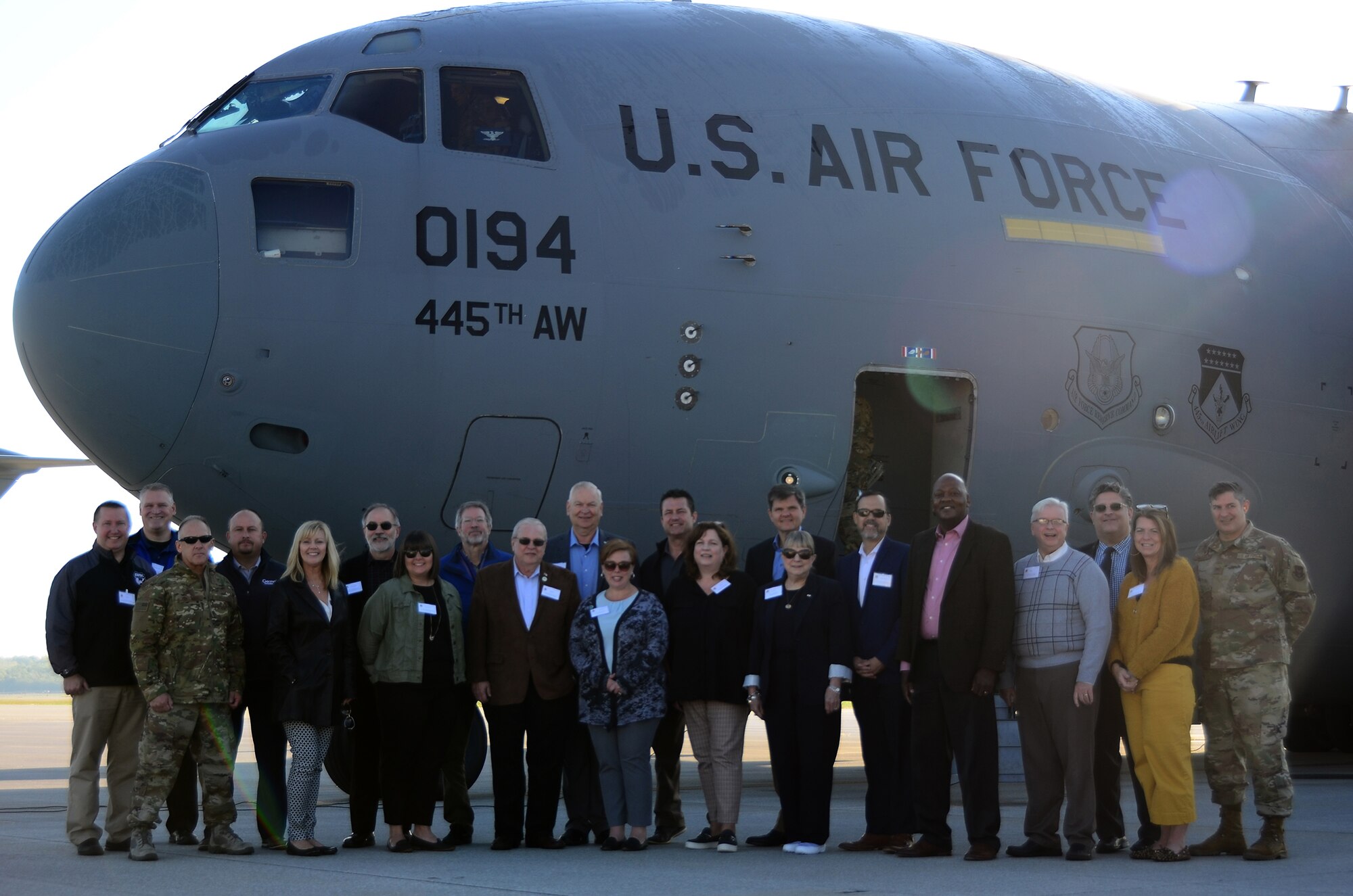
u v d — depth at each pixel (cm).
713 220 1057
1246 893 623
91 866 714
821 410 1073
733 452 1056
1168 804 742
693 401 1043
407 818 786
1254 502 1253
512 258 1009
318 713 759
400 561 791
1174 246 1220
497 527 1030
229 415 970
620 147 1056
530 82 1062
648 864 732
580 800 834
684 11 1195
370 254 988
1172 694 748
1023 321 1134
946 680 766
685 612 809
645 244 1038
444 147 1026
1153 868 722
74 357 968
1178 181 1263
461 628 810
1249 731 762
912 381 1123
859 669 811
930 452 1168
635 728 792
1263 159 1385
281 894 613
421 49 1065
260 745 812
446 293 994
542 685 803
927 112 1167
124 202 996
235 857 756
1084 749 757
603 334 1021
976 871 706
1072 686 761
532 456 1014
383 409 984
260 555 825
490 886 639
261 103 1072
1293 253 1299
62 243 997
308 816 766
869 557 830
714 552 803
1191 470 1209
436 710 795
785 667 799
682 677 802
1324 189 1395
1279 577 773
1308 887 644
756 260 1061
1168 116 1366
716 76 1118
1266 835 758
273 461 983
